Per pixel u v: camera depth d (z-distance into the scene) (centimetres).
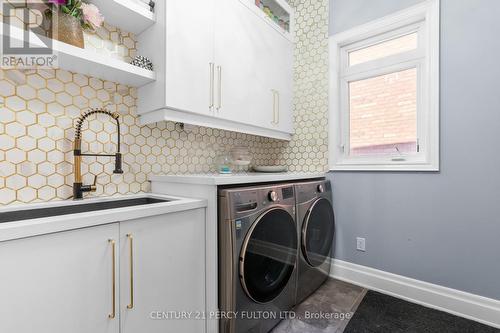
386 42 204
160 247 107
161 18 135
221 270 124
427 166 173
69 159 130
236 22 177
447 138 166
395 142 198
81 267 83
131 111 154
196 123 154
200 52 151
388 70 199
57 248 78
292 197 162
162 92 135
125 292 95
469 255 159
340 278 213
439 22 168
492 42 150
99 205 133
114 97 147
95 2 122
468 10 158
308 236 176
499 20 148
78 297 82
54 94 125
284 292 155
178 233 114
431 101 171
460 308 160
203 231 127
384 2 192
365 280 200
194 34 147
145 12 134
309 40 234
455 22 162
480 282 155
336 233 217
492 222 151
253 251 131
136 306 98
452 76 164
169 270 110
